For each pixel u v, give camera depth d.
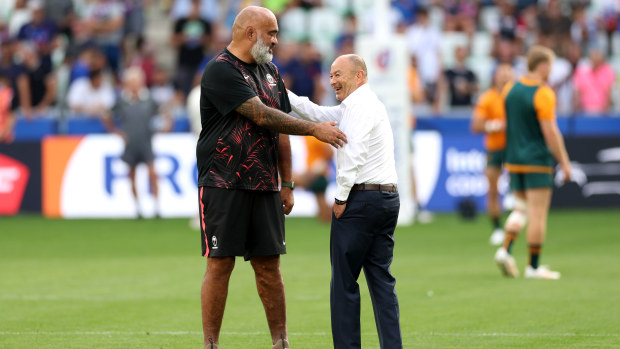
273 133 22.05
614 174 63.03
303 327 26.34
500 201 61.91
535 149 34.88
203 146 21.88
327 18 82.00
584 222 56.41
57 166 62.88
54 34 77.44
